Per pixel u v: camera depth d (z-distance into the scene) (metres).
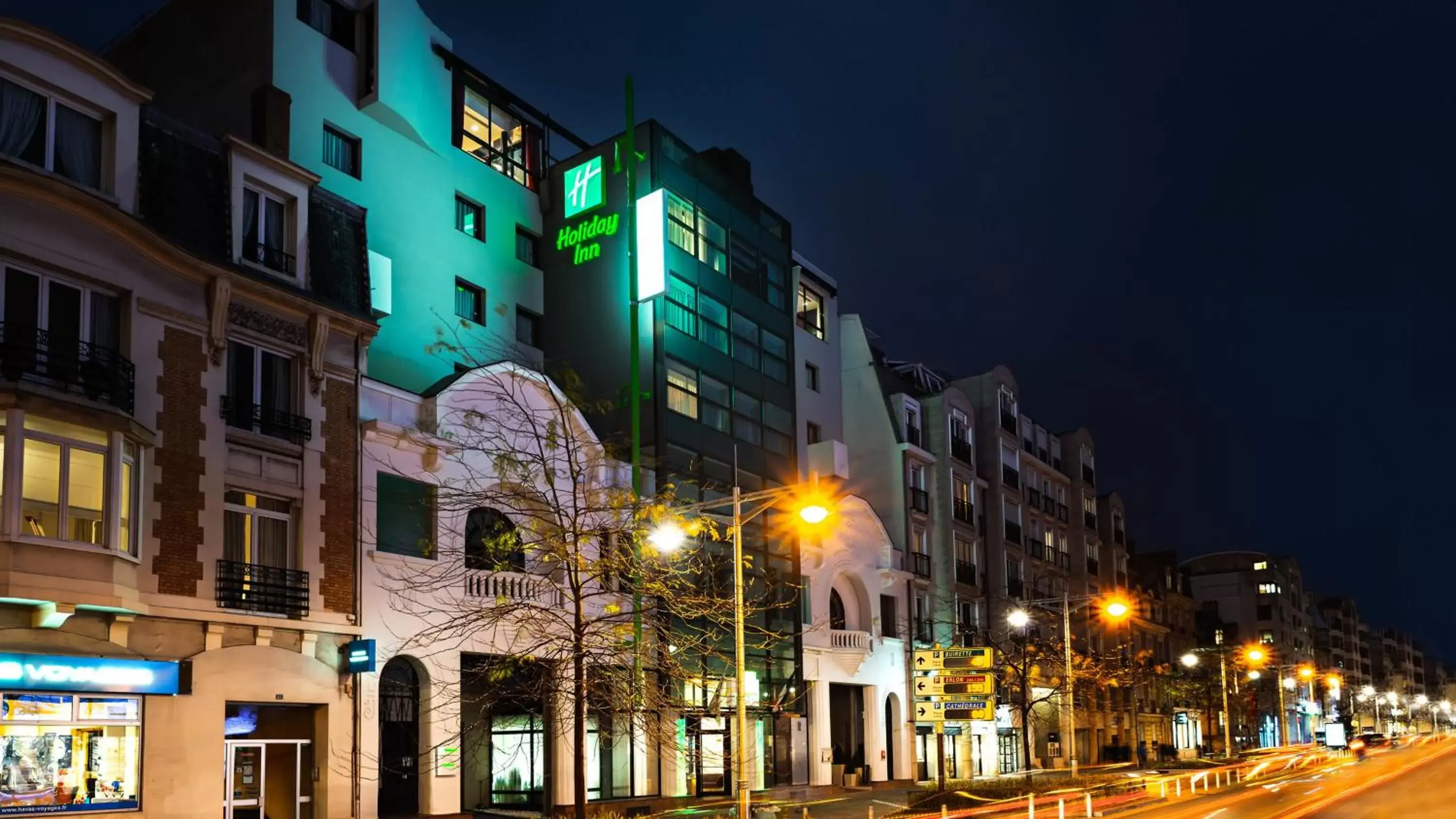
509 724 31.31
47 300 21.05
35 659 19.95
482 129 39.22
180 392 23.08
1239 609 135.00
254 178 25.64
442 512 28.53
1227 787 47.28
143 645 21.94
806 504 22.98
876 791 43.03
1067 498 74.19
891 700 49.25
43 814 20.16
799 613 42.41
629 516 28.64
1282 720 108.69
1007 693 55.31
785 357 45.06
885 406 53.94
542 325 39.97
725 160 45.22
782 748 41.34
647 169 38.88
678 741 34.78
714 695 35.22
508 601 25.34
